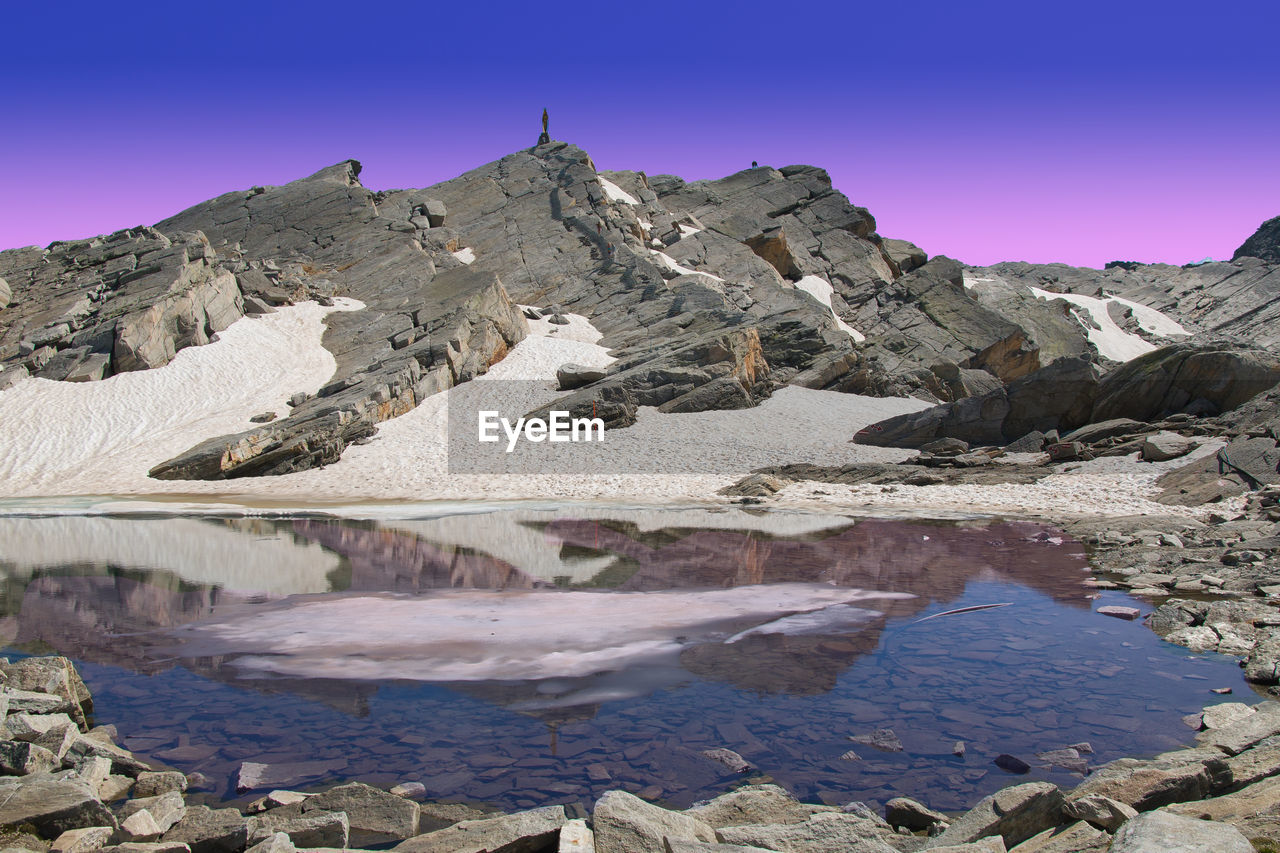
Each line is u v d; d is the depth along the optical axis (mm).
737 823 4973
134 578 12539
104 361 35156
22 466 28609
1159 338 76375
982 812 4793
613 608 10383
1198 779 5102
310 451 28750
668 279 48906
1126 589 11430
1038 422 28281
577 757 6098
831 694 7363
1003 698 7262
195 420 32812
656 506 21656
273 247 54719
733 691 7441
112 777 5711
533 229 56750
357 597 11094
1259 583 10914
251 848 4547
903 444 29594
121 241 47500
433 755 6145
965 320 49906
